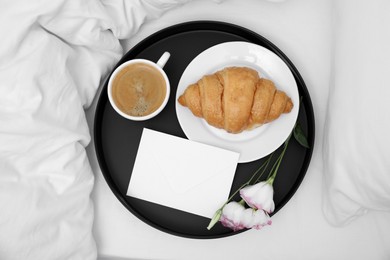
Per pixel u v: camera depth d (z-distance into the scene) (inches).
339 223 25.7
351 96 22.4
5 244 22.0
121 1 25.4
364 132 21.7
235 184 26.2
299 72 27.1
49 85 23.0
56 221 23.9
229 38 27.2
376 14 21.8
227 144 26.0
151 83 25.3
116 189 26.2
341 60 23.4
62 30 23.9
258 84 24.3
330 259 26.3
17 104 22.3
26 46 22.5
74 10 23.3
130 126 27.0
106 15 24.3
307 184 26.7
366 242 26.3
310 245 26.4
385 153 21.2
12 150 22.5
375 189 22.4
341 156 23.0
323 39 27.1
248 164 26.3
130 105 25.3
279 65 25.8
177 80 27.0
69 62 24.6
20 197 22.4
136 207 26.5
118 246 26.7
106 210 26.9
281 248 26.5
